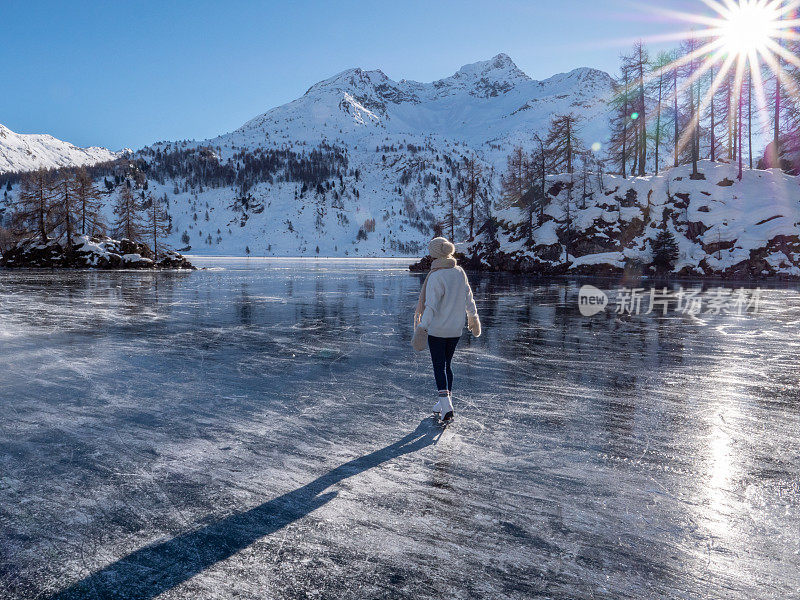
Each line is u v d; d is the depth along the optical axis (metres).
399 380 4.73
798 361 5.62
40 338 7.12
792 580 1.67
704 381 4.68
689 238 34.62
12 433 3.22
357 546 1.89
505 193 48.50
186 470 2.63
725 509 2.20
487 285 22.95
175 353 6.05
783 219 31.00
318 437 3.15
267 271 42.34
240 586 1.65
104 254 43.59
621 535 1.97
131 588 1.64
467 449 2.94
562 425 3.39
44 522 2.09
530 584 1.65
